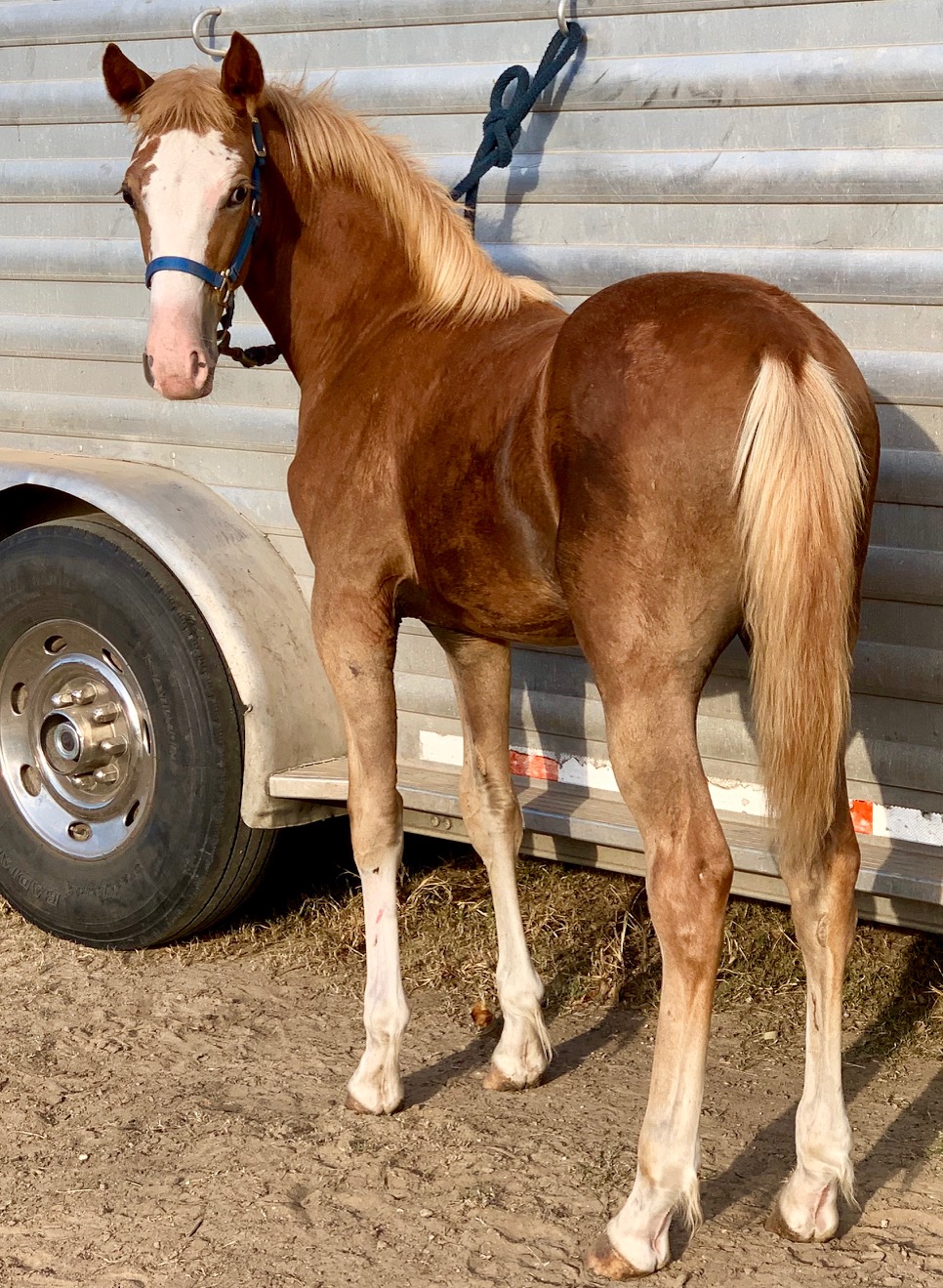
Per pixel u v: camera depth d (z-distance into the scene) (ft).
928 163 8.84
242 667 11.30
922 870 9.19
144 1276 7.85
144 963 12.32
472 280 9.18
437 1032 10.81
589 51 9.98
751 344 7.09
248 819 11.42
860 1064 10.00
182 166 8.72
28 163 12.67
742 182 9.50
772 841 8.17
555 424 7.56
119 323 12.48
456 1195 8.55
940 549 9.22
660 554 7.23
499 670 9.81
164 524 11.60
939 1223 8.09
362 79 10.96
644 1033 10.66
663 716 7.41
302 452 9.66
